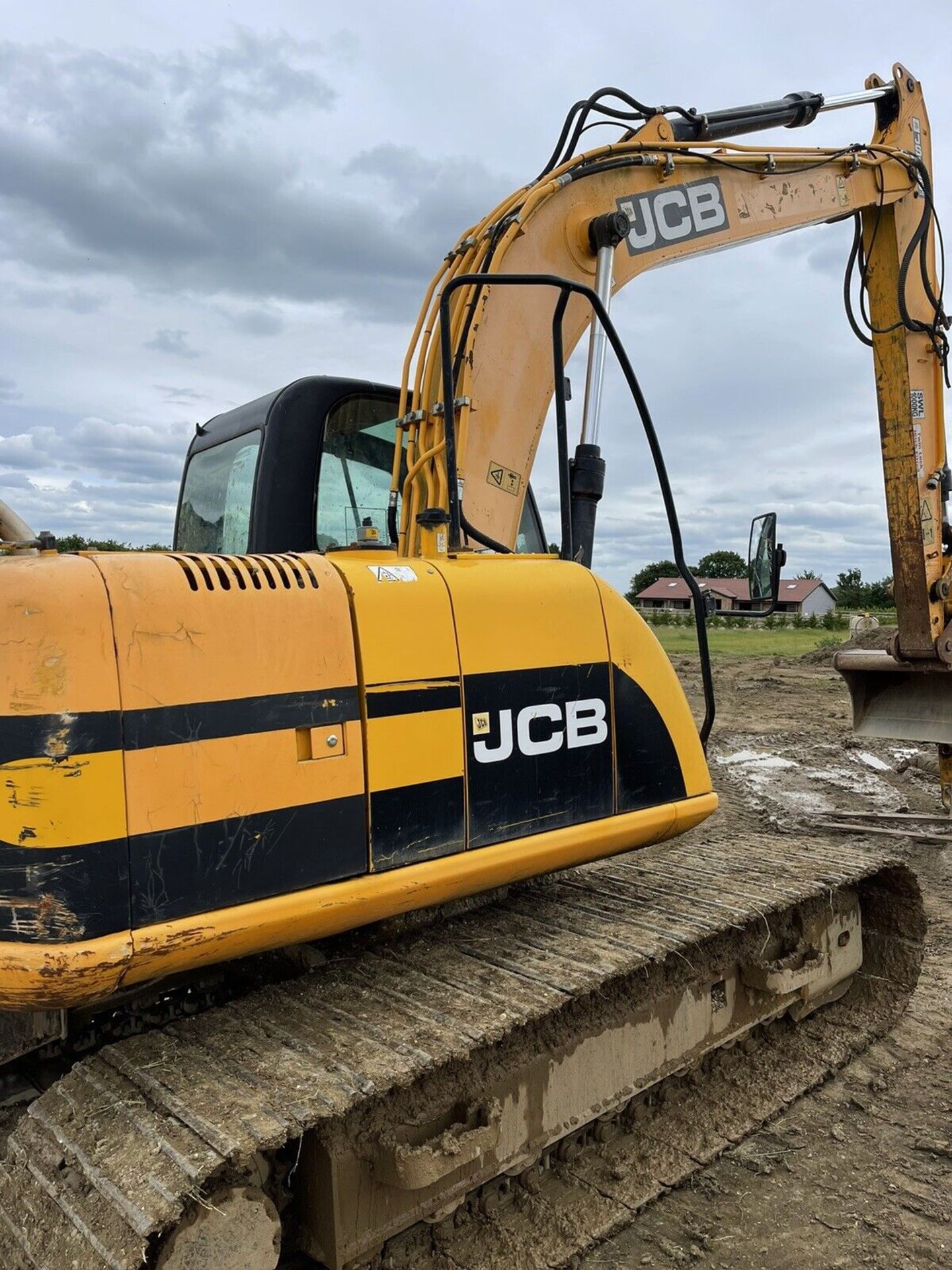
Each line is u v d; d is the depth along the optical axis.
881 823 7.72
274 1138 1.98
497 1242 2.79
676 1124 3.43
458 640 2.72
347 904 2.40
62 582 2.10
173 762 2.16
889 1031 4.25
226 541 4.02
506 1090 2.79
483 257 3.90
